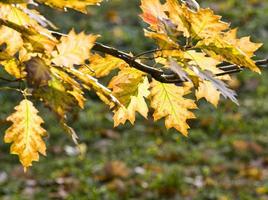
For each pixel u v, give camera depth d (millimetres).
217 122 12930
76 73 1744
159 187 10086
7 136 1990
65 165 11141
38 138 2014
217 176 10797
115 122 2201
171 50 1886
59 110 1613
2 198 9859
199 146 12055
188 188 10195
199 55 1935
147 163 11336
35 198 9914
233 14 17953
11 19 1619
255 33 17141
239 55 1854
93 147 12031
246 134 12703
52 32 1842
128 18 17734
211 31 1862
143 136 12531
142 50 15898
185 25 1869
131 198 9961
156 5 1949
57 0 1589
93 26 16938
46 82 1515
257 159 11672
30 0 1582
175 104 2182
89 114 13211
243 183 10430
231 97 1757
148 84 2186
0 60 1646
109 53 2094
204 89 2168
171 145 12125
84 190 10156
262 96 14445
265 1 18906
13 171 10805
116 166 10773
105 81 13250
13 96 13406
